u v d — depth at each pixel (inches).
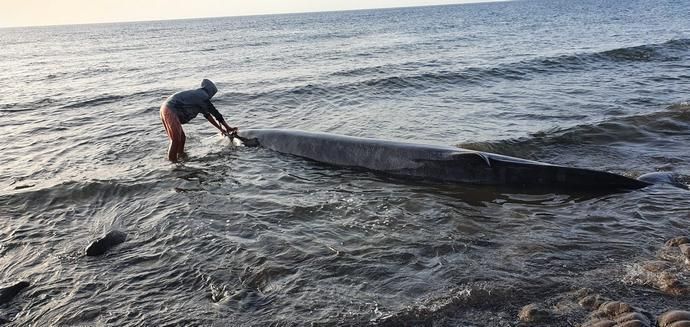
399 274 160.1
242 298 149.7
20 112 507.8
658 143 307.3
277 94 560.1
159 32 3457.2
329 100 529.3
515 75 650.8
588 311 132.2
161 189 257.1
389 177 272.4
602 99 460.1
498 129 366.3
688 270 149.9
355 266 166.9
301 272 164.1
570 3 6018.7
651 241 174.4
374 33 2048.5
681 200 213.6
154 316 142.7
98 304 150.9
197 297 152.3
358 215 215.5
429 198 234.8
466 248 177.3
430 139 344.8
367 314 137.5
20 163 319.0
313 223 208.1
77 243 196.9
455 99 507.8
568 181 239.9
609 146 307.4
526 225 197.2
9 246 195.6
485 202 227.0
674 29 1366.9
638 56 764.6
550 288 145.9
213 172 285.6
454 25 2497.5
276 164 300.7
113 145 355.6
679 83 526.6
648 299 136.3
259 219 213.6
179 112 312.7
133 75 849.5
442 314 135.4
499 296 142.7
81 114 486.3
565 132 331.6
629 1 5022.1
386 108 474.3
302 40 1731.1
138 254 184.1
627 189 231.3
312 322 134.9
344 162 295.0
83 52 1568.7
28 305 152.9
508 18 3026.6
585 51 900.6
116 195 250.8
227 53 1268.5
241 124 426.0
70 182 261.6
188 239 194.9
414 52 1097.4
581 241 178.2
